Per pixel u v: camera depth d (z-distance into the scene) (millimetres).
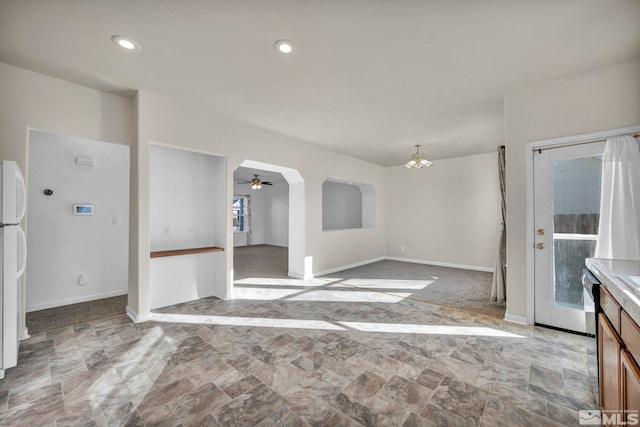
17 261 2148
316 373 2070
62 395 1808
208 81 2748
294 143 4766
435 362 2223
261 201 11250
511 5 1725
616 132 2455
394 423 1572
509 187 3012
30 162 3354
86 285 3752
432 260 6641
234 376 2029
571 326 2729
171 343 2537
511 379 1991
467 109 3428
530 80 2727
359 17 1841
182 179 3877
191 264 3828
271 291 4297
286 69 2525
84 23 1907
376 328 2893
